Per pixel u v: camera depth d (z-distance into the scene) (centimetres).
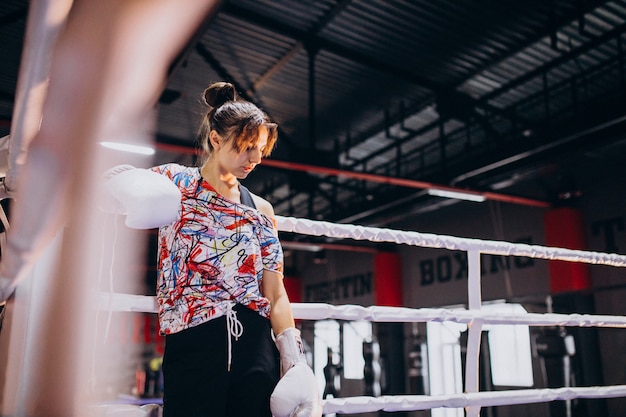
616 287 699
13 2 505
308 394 84
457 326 980
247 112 91
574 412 693
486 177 697
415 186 695
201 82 700
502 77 669
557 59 595
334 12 573
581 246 807
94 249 22
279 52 654
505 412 843
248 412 86
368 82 710
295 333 94
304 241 1111
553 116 629
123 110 18
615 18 546
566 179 800
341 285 1334
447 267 1046
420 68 664
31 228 25
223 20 590
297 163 612
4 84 498
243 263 94
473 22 570
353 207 885
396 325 1113
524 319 179
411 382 998
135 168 73
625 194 772
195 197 95
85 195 21
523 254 188
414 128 844
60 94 17
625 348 724
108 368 40
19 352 42
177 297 92
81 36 15
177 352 90
